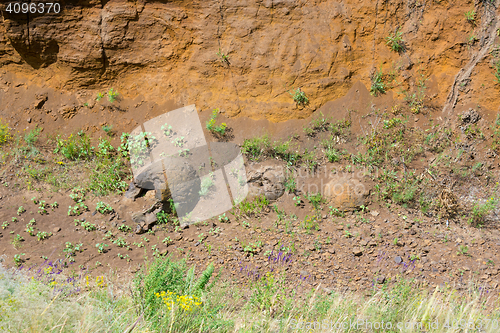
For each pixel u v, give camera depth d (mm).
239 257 5727
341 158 7312
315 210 6598
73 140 7723
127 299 4156
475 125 7137
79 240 6117
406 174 6852
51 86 8188
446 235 5988
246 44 7957
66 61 7988
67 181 7137
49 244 6004
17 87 8188
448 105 7426
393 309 4277
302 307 4340
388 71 7777
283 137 7754
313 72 7902
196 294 3994
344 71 7871
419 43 7672
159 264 4293
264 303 4215
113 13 7746
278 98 7988
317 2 7871
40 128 7926
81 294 4176
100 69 8094
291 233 6184
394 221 6281
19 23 7586
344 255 5719
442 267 5406
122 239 6184
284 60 7922
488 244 5793
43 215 6500
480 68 7316
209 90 8109
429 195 6613
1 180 6996
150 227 6430
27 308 3102
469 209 6367
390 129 7430
